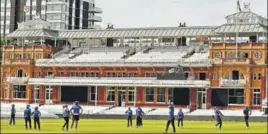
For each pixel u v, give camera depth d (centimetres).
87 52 16012
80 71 14862
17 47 16012
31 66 15375
